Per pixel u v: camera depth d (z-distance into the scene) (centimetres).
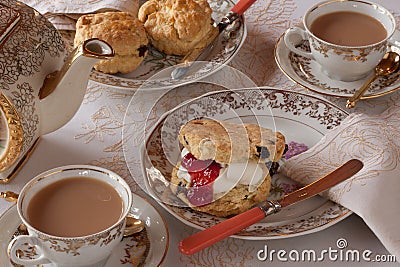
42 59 77
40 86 77
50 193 71
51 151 84
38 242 69
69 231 69
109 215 70
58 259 69
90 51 75
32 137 78
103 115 88
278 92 88
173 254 75
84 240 68
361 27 92
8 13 77
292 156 83
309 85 90
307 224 77
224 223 74
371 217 75
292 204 79
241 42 94
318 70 93
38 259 70
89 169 72
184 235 77
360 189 77
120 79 91
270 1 104
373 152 81
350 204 77
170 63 94
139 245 73
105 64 90
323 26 92
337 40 90
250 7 103
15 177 81
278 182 81
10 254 68
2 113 75
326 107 87
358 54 88
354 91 90
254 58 96
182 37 93
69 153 84
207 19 95
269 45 97
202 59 93
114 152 84
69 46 94
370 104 90
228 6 101
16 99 75
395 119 85
